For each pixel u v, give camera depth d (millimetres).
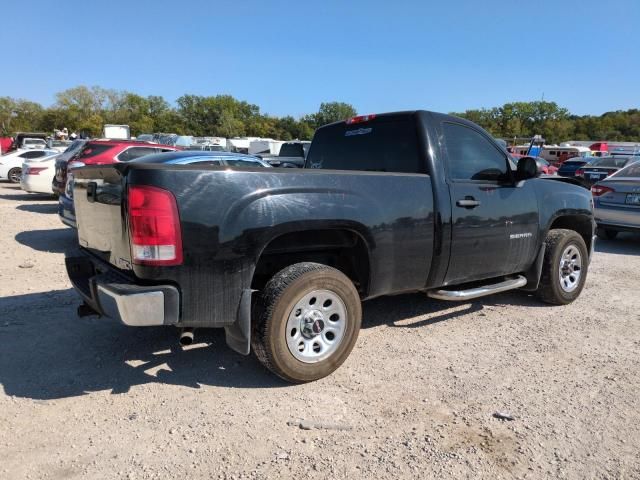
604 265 8008
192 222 3096
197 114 109438
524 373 3904
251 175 3303
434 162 4312
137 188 3033
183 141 40875
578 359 4191
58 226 10336
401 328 4848
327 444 2928
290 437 2996
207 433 3021
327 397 3477
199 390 3551
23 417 3158
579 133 112250
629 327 4996
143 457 2783
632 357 4250
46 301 5355
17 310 5051
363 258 3967
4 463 2711
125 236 3199
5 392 3459
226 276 3229
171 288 3098
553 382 3758
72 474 2637
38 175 13812
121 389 3545
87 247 3998
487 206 4629
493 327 4934
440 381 3744
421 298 5859
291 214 3395
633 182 9305
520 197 4977
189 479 2611
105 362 3967
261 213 3289
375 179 3891
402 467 2721
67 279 6230
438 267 4320
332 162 5180
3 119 98188
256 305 3490
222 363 3990
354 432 3055
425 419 3213
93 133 89875
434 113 4504
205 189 3137
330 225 3582
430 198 4211
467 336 4676
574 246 5625
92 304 3535
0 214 11828
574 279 5734
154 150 11531
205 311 3223
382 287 4031
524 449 2904
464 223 4434
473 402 3438
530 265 5320
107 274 3404
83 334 4508
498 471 2699
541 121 107125
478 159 4723
